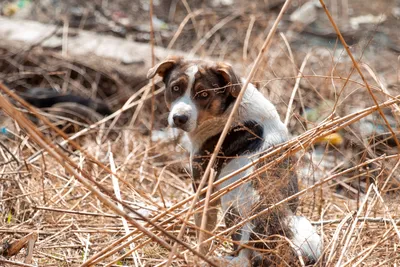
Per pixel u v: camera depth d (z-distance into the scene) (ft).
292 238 22.68
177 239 19.56
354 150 33.78
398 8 58.75
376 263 23.54
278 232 22.72
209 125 25.25
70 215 28.30
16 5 55.83
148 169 34.71
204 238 24.90
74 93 44.68
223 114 25.17
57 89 44.91
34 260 24.61
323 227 27.04
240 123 24.25
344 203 29.35
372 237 24.82
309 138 23.26
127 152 36.19
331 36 53.01
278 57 45.37
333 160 33.63
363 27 54.39
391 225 24.45
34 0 56.24
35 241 25.34
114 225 27.27
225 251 25.90
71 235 26.78
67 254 25.43
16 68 46.26
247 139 24.80
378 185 26.25
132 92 44.68
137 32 53.26
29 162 31.89
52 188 29.35
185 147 33.42
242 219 22.65
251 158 23.75
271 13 57.00
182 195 31.86
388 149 31.50
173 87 25.71
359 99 39.19
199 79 25.26
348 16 57.31
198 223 25.13
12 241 25.54
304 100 38.45
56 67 45.85
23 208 28.91
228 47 50.67
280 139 24.62
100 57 46.88
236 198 23.13
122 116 42.45
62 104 40.96
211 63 25.82
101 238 26.55
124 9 57.21
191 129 24.85
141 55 47.57
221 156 24.32
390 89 40.40
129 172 33.83
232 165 24.66
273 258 22.38
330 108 34.73
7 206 28.99
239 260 22.89
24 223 27.48
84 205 29.35
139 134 38.96
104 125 39.70
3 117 39.29
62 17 52.49
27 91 42.55
